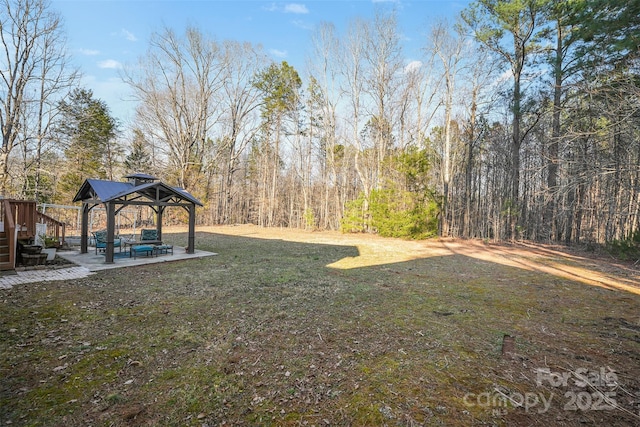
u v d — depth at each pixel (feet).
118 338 13.28
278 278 25.48
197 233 67.87
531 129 59.98
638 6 30.96
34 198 62.18
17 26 56.70
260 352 12.23
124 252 35.88
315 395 9.36
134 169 90.94
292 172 99.91
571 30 46.32
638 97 27.50
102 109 84.12
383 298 20.33
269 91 99.19
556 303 19.94
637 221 44.52
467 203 72.38
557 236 61.41
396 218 61.82
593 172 33.35
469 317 16.90
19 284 21.81
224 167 104.94
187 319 15.76
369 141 81.97
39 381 9.86
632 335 14.57
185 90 88.84
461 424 8.09
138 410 8.50
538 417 8.40
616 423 8.20
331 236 67.51
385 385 9.95
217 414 8.44
